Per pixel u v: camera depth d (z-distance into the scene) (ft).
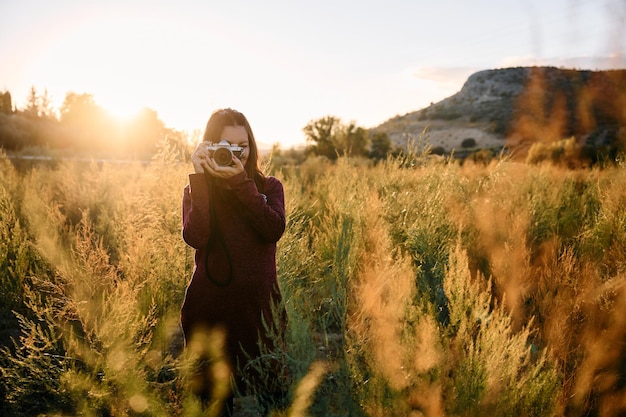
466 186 25.03
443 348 9.29
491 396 8.37
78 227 20.77
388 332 9.23
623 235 15.43
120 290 12.28
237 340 9.10
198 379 9.29
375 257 14.71
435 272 13.99
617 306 11.73
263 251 9.15
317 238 17.35
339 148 149.38
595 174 28.43
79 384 9.46
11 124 146.41
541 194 22.35
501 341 8.87
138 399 9.30
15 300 14.43
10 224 17.88
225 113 9.13
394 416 8.40
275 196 9.43
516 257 14.64
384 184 22.24
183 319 9.30
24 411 10.07
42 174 35.63
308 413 8.55
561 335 10.81
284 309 9.62
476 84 587.27
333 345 11.46
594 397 9.96
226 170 8.39
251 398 9.43
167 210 16.72
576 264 14.39
